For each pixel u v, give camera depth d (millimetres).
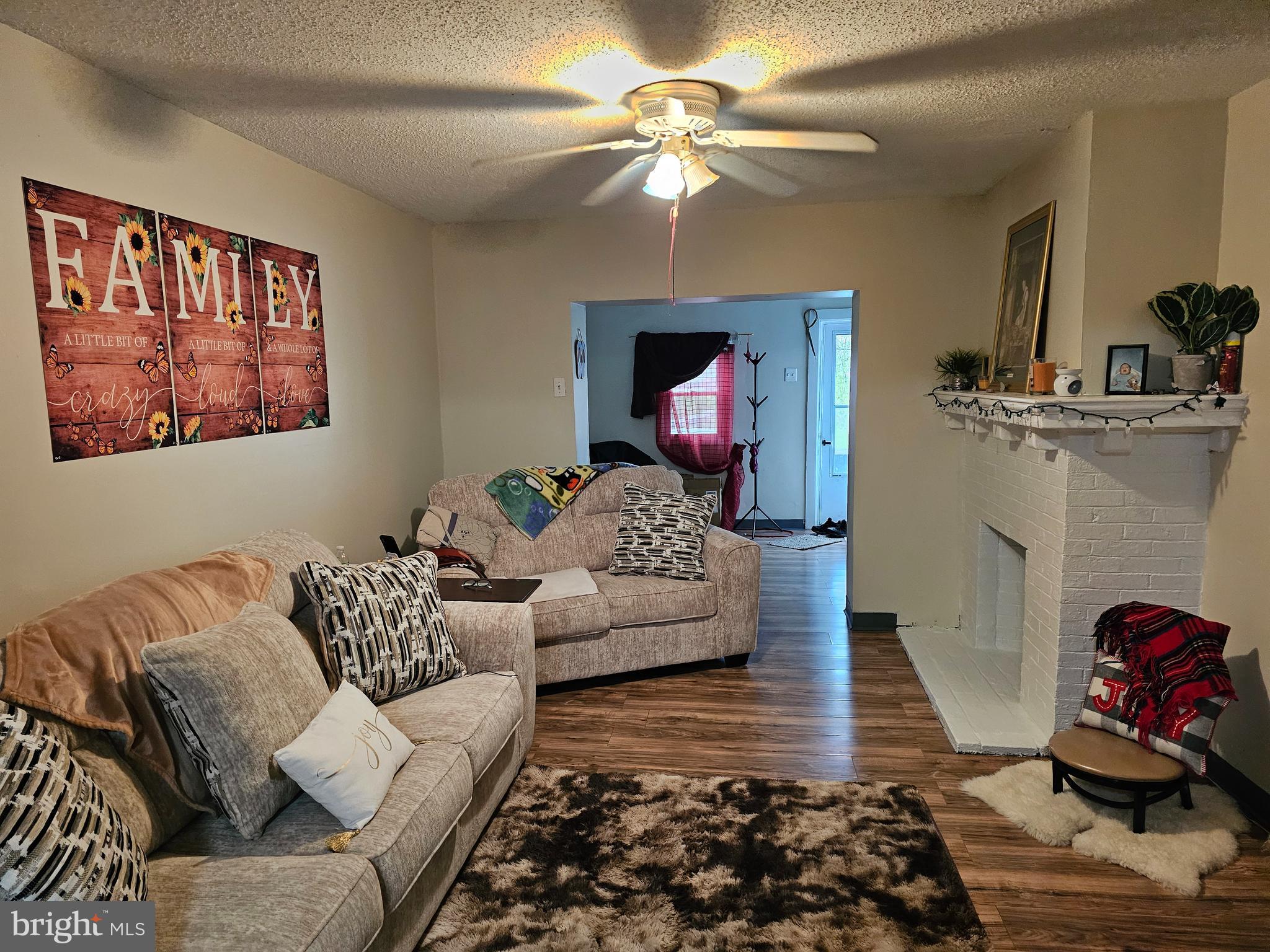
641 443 7285
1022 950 1921
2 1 1755
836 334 7082
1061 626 2854
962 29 2014
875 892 2135
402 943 1791
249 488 2838
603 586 3684
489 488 4004
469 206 3988
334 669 2250
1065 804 2500
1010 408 2955
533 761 2908
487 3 1819
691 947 1939
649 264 4297
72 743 1590
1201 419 2553
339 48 2062
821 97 2521
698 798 2627
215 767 1674
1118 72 2340
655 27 1974
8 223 1896
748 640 3824
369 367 3760
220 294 2670
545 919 2043
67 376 2062
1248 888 2139
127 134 2271
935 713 3297
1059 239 3010
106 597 1820
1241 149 2576
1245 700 2543
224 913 1430
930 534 4277
